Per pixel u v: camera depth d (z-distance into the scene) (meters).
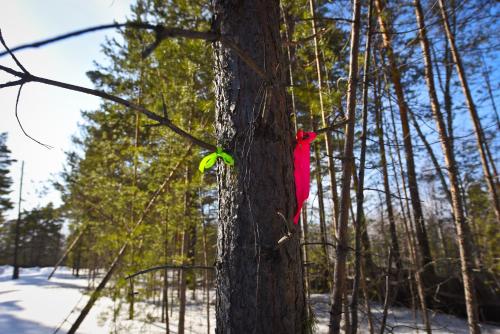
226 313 0.99
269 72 1.05
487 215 5.92
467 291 3.69
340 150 3.78
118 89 5.30
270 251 0.96
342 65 3.32
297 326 0.98
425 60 3.58
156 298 8.90
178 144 4.32
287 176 1.05
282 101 1.09
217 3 1.13
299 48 2.73
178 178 4.93
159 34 0.58
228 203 1.04
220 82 1.13
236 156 1.03
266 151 1.02
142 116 4.71
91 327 5.63
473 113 4.70
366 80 1.68
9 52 0.51
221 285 1.03
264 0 1.11
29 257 33.09
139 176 5.22
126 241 4.32
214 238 6.64
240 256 0.99
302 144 1.25
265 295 0.94
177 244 6.05
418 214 5.04
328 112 2.48
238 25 1.08
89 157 7.38
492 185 4.74
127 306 6.43
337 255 1.54
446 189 4.03
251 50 1.06
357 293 1.57
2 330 5.78
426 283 6.07
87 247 10.79
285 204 1.02
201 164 1.05
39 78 0.71
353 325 1.53
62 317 6.64
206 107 2.96
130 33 4.13
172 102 4.46
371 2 1.62
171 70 4.30
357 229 1.63
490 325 5.80
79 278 16.61
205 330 5.98
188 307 7.96
